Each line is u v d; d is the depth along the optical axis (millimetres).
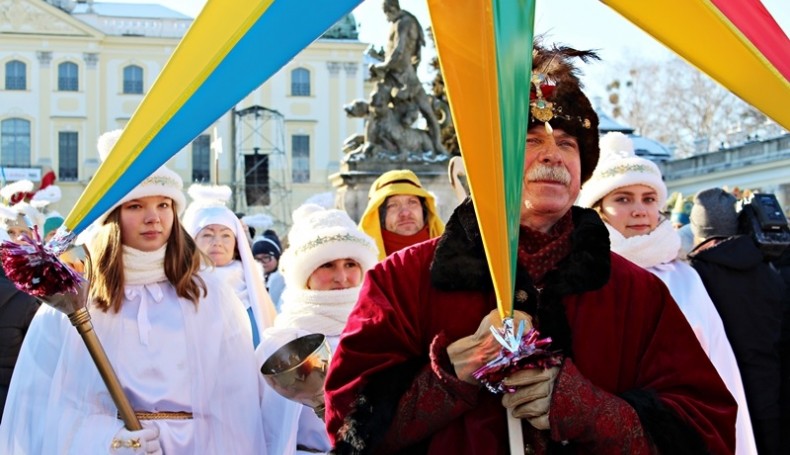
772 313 4828
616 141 4680
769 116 2586
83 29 55281
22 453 4129
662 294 2750
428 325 2674
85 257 4359
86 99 55375
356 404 2549
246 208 54719
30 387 4191
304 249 4742
